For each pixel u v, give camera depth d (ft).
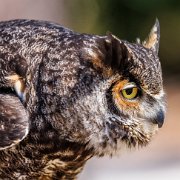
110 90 38.68
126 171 92.27
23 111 37.99
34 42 37.99
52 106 37.52
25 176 39.86
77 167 40.65
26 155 38.88
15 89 38.06
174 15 146.92
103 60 37.96
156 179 90.12
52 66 37.42
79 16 118.01
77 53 37.73
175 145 106.93
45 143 38.37
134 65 38.65
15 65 37.93
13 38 38.32
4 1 59.21
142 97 39.78
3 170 39.63
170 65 148.05
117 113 39.24
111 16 141.28
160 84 40.04
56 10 62.59
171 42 148.36
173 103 130.11
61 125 37.78
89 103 37.73
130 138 40.19
